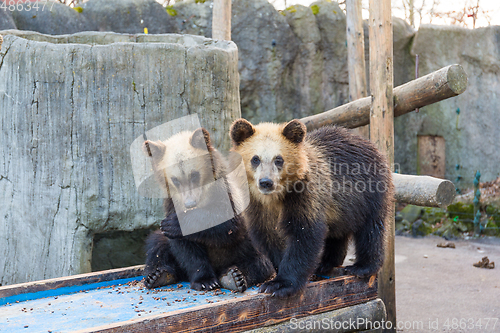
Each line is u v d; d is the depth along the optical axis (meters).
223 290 3.68
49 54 5.15
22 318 2.97
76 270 5.12
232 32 11.16
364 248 3.93
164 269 3.85
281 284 3.16
